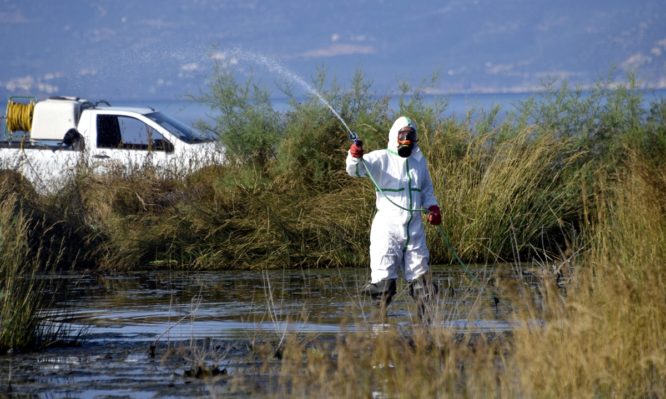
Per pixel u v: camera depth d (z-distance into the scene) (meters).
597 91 40.91
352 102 40.88
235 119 41.00
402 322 22.58
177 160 42.09
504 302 24.89
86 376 18.75
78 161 41.06
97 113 44.84
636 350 16.17
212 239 36.34
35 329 21.84
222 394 16.97
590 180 36.53
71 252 36.09
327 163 39.31
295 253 35.53
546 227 35.62
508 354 17.81
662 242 20.11
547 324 16.55
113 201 38.53
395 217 23.20
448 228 34.88
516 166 36.50
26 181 37.91
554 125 39.94
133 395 17.23
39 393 17.52
